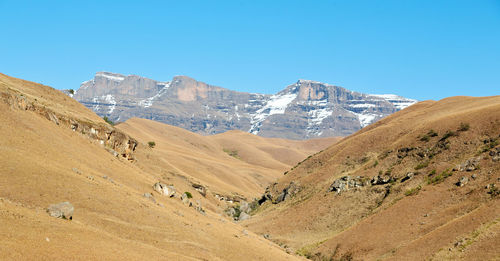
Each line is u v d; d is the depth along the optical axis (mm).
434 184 93188
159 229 54344
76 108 111812
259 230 113188
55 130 77812
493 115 110688
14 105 73500
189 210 76500
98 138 96625
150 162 134875
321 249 87938
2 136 60281
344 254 82438
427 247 68812
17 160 53844
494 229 63594
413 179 101375
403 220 84062
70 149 73062
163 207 66250
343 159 141250
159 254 45125
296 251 91562
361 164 130625
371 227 87625
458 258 61156
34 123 72688
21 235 36688
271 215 124750
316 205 115062
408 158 114250
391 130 144625
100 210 51531
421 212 84062
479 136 104812
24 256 32906
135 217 54250
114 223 50094
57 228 41438
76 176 58312
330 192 117562
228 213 141125
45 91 108750
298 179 148375
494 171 85188
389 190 102438
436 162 103875
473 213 72500
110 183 65188
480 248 60562
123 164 89812
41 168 54750
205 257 51469
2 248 33031
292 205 126125
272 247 74938
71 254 36188
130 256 40562
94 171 68562
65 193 51094
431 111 160000
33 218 41500
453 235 68250
